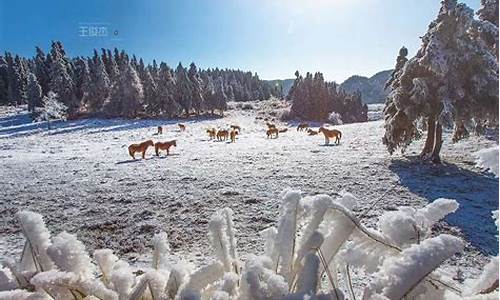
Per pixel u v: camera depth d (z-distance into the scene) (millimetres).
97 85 68188
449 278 669
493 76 11828
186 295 652
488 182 10484
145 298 739
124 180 12664
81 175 14023
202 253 5875
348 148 19328
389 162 14211
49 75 83000
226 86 104062
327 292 630
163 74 67062
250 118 67188
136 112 63250
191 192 10430
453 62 12023
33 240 790
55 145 31172
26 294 687
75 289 676
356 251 690
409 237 690
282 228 709
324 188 10312
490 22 13188
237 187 10836
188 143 28734
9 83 83938
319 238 667
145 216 8320
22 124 58031
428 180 10977
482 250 5230
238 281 684
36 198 10289
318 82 70250
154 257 913
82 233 7234
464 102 12336
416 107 13375
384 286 596
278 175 12438
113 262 825
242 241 5977
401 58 22875
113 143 31109
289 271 673
